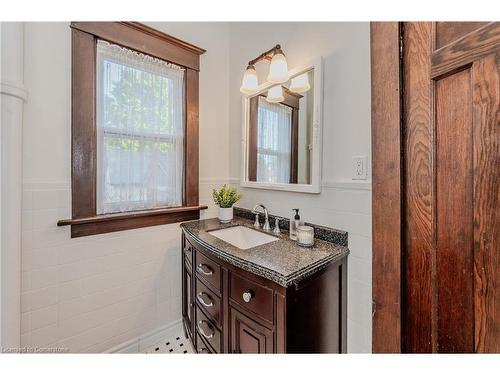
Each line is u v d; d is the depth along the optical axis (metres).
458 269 0.46
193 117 1.82
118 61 1.47
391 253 0.58
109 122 1.45
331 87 1.27
